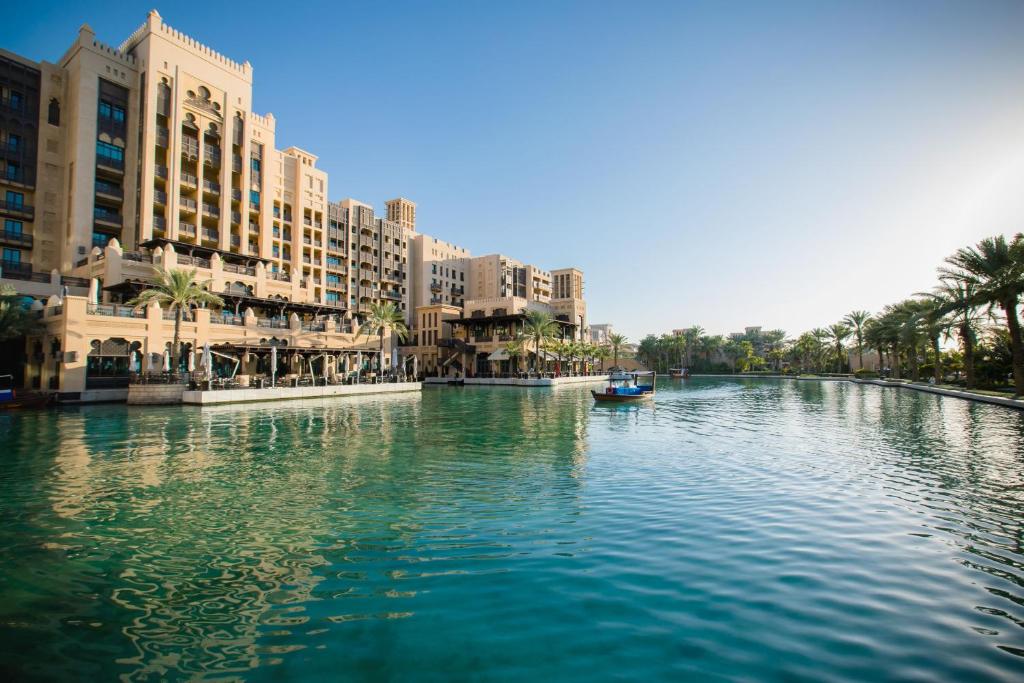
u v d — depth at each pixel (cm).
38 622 723
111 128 5622
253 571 891
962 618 716
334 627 705
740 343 15375
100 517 1189
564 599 777
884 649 639
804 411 3919
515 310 9162
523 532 1079
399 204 11294
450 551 975
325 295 8256
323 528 1110
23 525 1134
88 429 2655
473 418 3306
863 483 1498
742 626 697
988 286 4128
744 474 1628
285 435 2484
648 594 791
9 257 5297
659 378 12950
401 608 755
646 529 1093
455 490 1427
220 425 2853
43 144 5459
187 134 6216
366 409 3931
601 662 616
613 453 2016
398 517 1182
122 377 4359
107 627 710
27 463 1791
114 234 5697
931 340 6612
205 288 5303
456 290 11200
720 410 4044
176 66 5931
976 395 4400
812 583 827
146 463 1797
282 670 607
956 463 1786
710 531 1079
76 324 3997
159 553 974
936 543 1006
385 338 7831
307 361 5944
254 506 1273
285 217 7662
